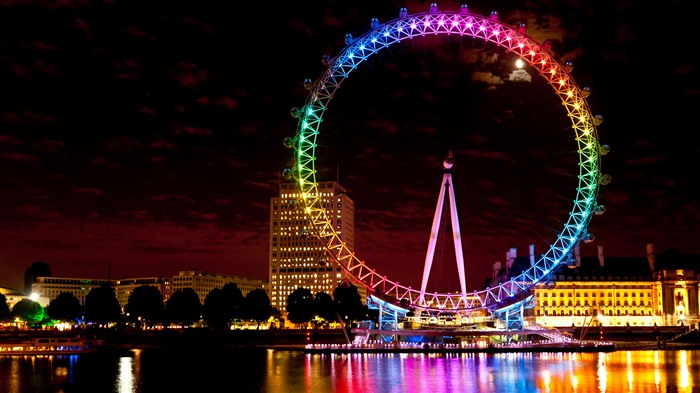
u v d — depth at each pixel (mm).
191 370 149500
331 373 141750
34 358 187250
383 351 197125
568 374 136375
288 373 141875
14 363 170125
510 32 168875
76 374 142875
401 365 158000
